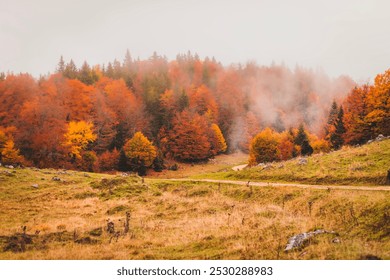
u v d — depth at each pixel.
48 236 23.27
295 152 83.06
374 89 57.78
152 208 35.28
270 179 41.56
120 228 26.50
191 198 38.19
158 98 127.88
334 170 36.78
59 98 109.25
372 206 20.86
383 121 56.97
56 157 83.38
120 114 114.00
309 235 17.53
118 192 41.59
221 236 21.41
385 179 31.14
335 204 24.78
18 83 105.75
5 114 94.75
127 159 91.25
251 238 20.20
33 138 84.12
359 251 14.74
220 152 124.88
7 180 45.09
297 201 29.39
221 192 38.69
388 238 16.95
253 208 30.39
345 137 67.31
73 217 31.39
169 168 96.25
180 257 18.19
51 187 44.69
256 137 77.12
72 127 86.50
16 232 24.02
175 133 112.69
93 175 55.53
